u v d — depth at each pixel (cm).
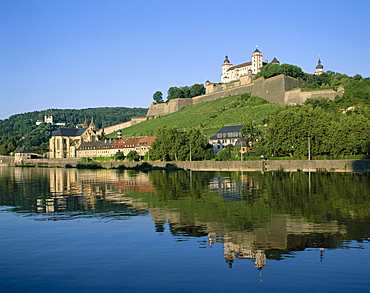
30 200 7619
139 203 6975
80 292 3070
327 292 3023
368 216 5397
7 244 4294
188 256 3809
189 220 5356
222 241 4288
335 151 13938
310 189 8288
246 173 13925
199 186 9656
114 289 3114
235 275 3344
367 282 3178
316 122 14788
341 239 4306
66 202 7275
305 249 3988
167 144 19962
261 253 3875
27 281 3284
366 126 13650
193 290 3078
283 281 3219
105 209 6397
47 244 4275
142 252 3941
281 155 16025
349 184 8944
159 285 3172
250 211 5944
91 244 4244
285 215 5575
